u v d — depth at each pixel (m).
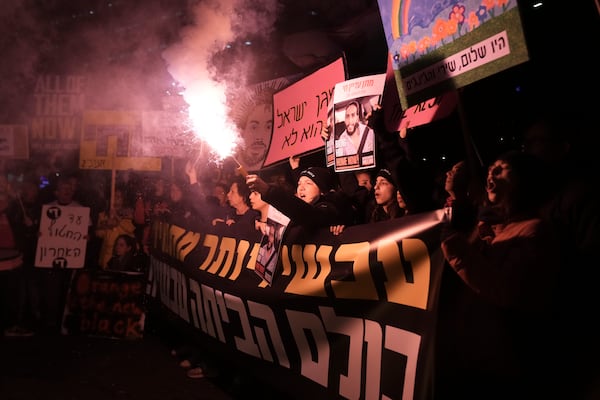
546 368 1.99
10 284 6.47
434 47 2.56
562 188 2.25
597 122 3.16
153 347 5.65
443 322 2.14
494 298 1.96
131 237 6.35
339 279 2.78
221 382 4.45
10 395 4.15
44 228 6.57
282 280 3.24
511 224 2.13
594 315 2.02
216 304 4.04
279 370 3.29
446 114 3.10
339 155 3.82
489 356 2.06
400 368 2.34
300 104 4.69
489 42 2.29
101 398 4.09
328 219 3.12
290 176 5.67
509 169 2.11
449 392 2.11
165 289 5.32
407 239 2.37
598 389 1.93
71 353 5.41
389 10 2.80
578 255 2.11
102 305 6.17
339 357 2.77
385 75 3.59
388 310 2.46
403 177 2.88
